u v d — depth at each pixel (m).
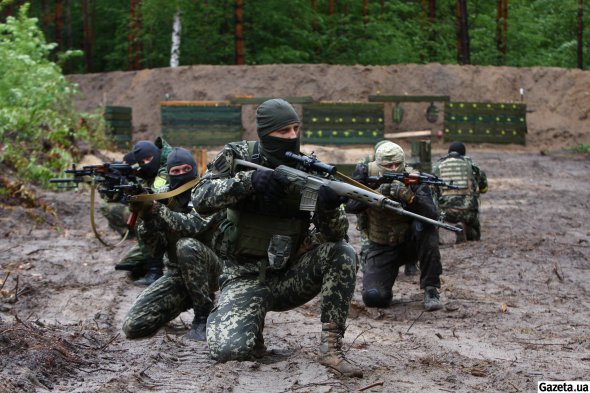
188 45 39.94
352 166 17.53
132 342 6.28
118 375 5.15
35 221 13.18
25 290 8.51
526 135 32.28
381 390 5.00
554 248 11.88
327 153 26.23
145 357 5.62
